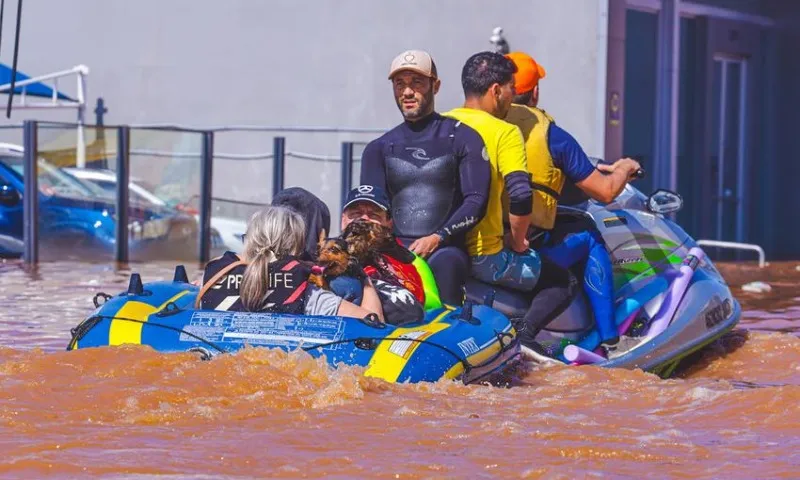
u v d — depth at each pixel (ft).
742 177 250.37
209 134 195.72
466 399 67.36
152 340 72.08
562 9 210.59
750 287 165.99
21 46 251.19
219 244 197.57
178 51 243.60
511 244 90.68
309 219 84.58
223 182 239.30
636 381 79.05
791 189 251.60
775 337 104.37
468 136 88.89
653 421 62.85
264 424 58.95
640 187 231.50
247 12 239.09
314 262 77.15
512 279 90.94
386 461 52.70
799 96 251.19
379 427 59.26
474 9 219.82
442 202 88.89
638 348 92.79
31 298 132.36
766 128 252.42
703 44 238.07
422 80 89.45
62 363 67.87
